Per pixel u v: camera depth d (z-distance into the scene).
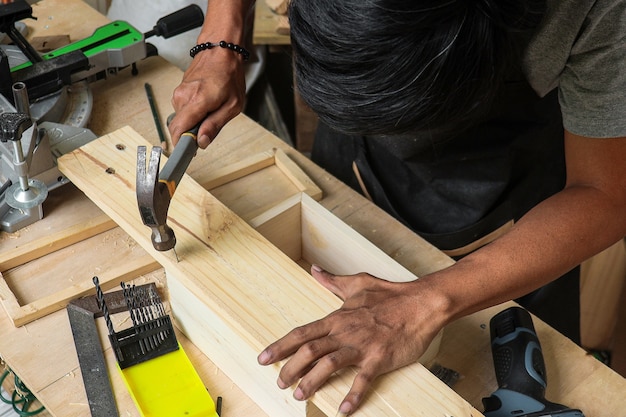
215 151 1.49
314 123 2.29
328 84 0.82
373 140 1.54
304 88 0.86
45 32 1.73
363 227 1.37
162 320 1.13
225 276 1.08
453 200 1.52
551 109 1.41
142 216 0.99
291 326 1.02
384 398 0.94
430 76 0.79
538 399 1.04
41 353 1.13
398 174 1.56
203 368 1.13
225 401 1.09
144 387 1.06
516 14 0.80
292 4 0.82
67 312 1.18
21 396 1.22
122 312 1.19
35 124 1.27
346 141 1.61
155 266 1.26
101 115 1.54
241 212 1.36
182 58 2.02
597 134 1.03
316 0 0.78
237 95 1.31
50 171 1.31
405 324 0.98
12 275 1.24
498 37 0.80
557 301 1.63
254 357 1.01
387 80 0.79
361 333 0.97
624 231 1.08
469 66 0.80
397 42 0.77
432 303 1.00
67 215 1.34
